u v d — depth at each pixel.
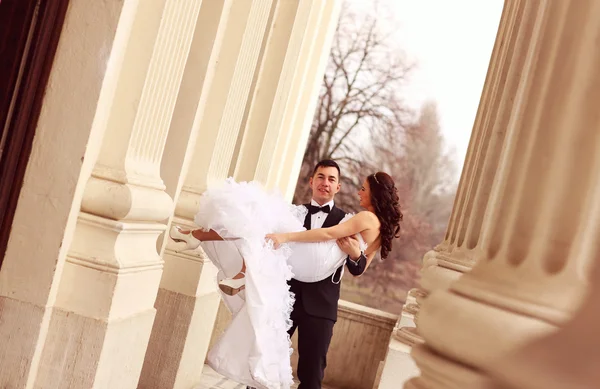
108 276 3.88
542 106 1.47
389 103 23.86
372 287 23.58
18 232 3.77
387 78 23.91
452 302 1.43
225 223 4.71
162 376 5.59
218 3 5.18
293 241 4.97
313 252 5.00
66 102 3.77
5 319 3.76
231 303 4.89
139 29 4.16
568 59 1.45
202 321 5.96
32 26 3.73
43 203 3.76
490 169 4.01
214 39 5.17
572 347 1.05
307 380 5.06
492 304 1.35
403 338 4.80
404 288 23.61
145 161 4.38
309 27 9.54
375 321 8.03
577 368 1.02
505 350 1.21
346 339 8.06
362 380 8.03
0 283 3.77
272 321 4.72
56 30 3.77
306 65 9.48
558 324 1.25
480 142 4.55
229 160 6.43
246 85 6.39
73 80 3.77
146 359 5.61
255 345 4.65
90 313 3.87
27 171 3.78
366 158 23.73
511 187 1.54
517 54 3.89
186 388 6.03
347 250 5.13
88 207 3.98
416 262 23.80
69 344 3.85
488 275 1.44
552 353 1.07
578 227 1.33
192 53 5.19
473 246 4.11
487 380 1.25
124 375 4.36
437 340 1.41
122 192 3.97
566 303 1.28
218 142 6.02
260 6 6.20
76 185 3.75
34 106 3.77
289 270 4.89
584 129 1.36
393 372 4.39
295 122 9.90
